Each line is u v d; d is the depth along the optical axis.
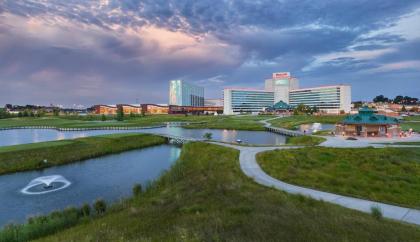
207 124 131.88
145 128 120.62
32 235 18.22
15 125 135.50
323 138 55.47
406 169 30.86
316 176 27.75
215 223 14.50
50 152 51.88
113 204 25.09
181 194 23.39
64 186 35.56
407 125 85.88
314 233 12.97
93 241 14.16
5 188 34.69
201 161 42.59
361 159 35.00
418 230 14.35
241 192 21.78
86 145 60.94
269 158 36.66
